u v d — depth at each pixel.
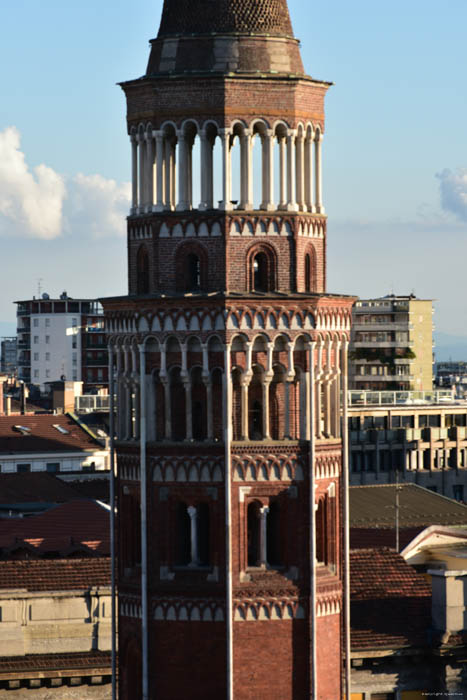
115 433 105.00
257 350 97.19
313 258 99.38
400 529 151.75
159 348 97.50
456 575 117.00
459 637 116.31
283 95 97.25
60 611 116.00
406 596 120.62
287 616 98.25
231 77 96.25
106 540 147.25
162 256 97.75
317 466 98.75
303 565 98.38
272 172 97.56
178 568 98.44
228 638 97.19
